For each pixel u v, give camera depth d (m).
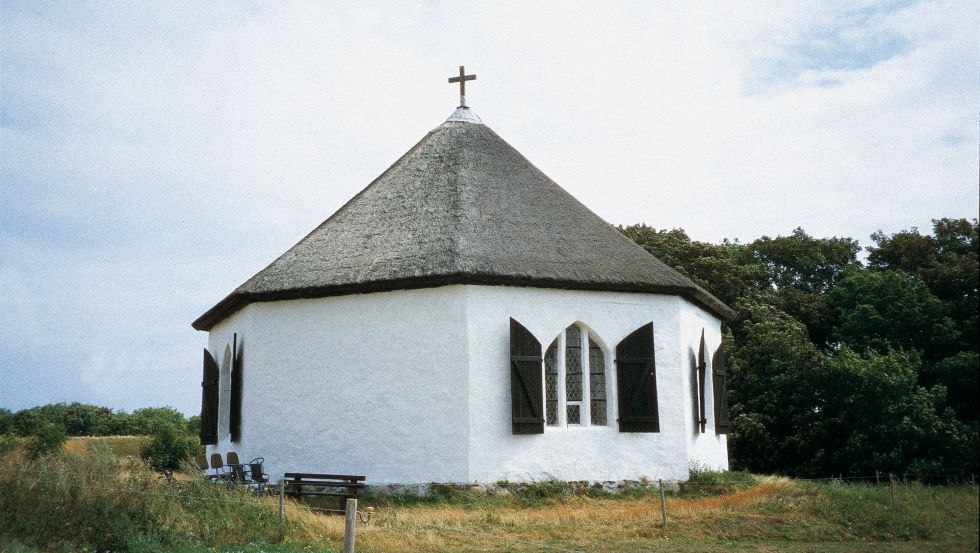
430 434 21.00
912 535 15.68
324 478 20.22
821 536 16.22
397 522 17.11
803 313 38.81
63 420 50.56
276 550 14.02
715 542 15.80
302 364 22.53
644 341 22.88
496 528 16.83
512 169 26.06
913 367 31.16
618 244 24.81
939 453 27.66
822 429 31.00
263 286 22.97
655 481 22.45
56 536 13.38
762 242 45.94
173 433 37.84
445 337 21.23
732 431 32.28
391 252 22.39
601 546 15.27
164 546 13.88
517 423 20.94
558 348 22.41
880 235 40.81
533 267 21.94
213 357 26.77
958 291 33.62
